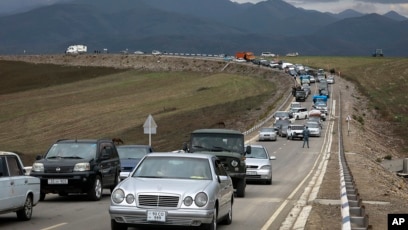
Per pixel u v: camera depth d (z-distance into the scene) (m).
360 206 36.22
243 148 52.41
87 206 44.69
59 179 46.88
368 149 139.00
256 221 37.50
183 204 29.19
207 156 33.16
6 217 38.50
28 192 36.94
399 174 110.50
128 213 29.16
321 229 34.16
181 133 152.25
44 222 36.25
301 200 49.28
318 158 104.50
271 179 64.75
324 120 190.25
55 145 50.22
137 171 32.19
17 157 36.78
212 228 30.03
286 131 152.25
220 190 32.19
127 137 159.12
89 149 49.75
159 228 30.42
